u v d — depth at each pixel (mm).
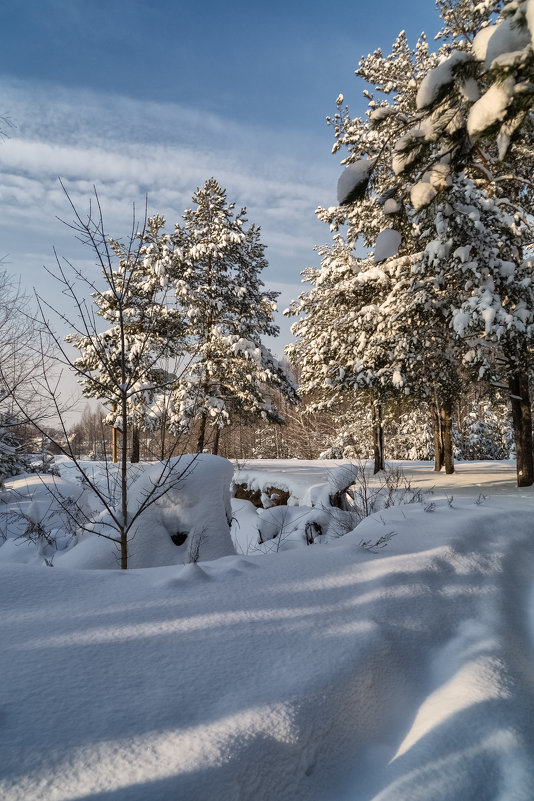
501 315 12039
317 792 1808
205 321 22734
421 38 16500
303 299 20922
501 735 2121
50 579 3188
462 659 2898
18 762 1580
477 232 12703
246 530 8922
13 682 1993
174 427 5367
